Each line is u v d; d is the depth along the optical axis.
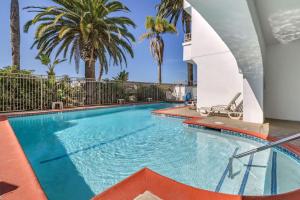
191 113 9.91
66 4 12.35
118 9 14.02
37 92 10.35
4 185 2.36
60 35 11.49
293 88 7.81
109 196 2.36
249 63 6.74
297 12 4.87
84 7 12.47
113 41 13.90
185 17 19.08
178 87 19.81
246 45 5.52
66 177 3.54
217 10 3.80
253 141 5.55
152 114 10.86
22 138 6.15
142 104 15.25
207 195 2.40
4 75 9.04
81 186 3.22
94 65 13.98
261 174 3.65
